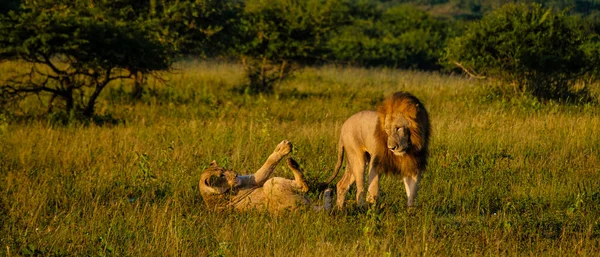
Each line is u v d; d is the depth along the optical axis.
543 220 9.66
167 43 27.31
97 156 13.93
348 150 10.55
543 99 23.66
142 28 26.33
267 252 8.20
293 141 15.26
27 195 10.76
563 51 24.92
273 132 16.12
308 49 29.44
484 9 120.12
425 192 11.30
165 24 27.66
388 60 52.50
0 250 8.34
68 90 21.61
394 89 29.95
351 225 9.19
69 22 21.50
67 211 10.25
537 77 24.80
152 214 9.61
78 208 10.38
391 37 59.25
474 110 21.38
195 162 13.33
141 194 11.32
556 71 24.48
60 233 8.87
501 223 9.43
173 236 8.64
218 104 23.69
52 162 13.73
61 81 21.77
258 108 22.44
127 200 10.60
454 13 121.00
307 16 29.27
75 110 20.20
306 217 9.15
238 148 14.09
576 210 10.10
